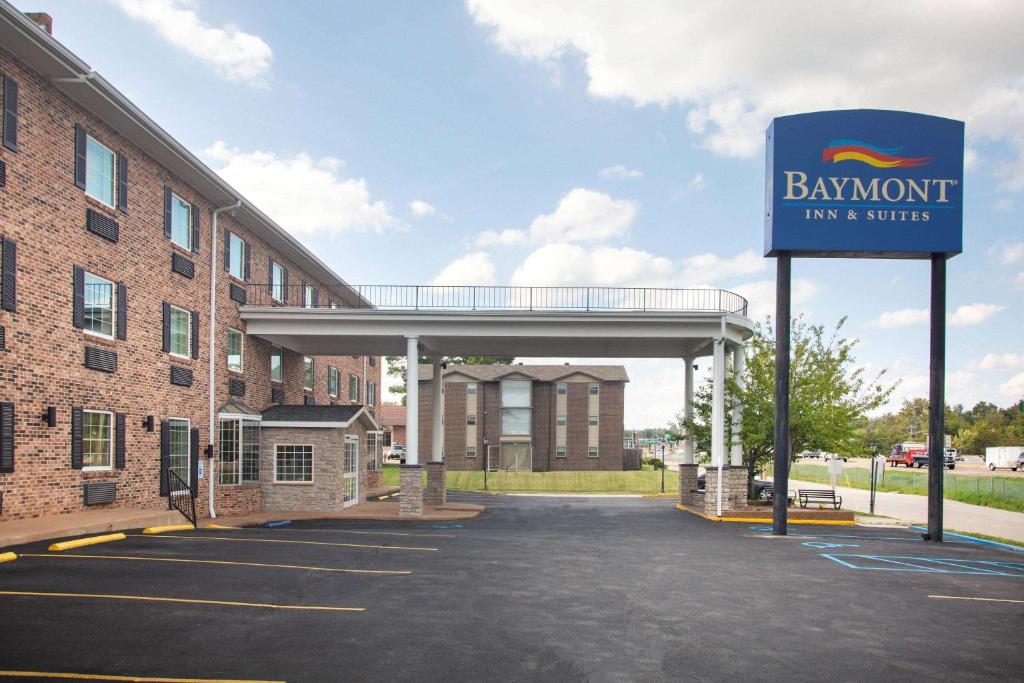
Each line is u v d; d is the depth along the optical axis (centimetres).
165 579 1128
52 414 1619
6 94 1504
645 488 5034
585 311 2516
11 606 936
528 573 1333
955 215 2044
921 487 4447
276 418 2581
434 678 745
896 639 941
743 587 1257
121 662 754
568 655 834
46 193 1622
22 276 1545
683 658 835
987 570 1497
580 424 6581
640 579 1308
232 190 2359
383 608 1023
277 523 2173
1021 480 4566
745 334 2738
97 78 1661
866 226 2048
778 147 2067
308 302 3428
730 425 2712
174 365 2150
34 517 1574
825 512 2505
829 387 2692
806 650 880
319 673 747
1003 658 869
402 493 2442
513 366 6700
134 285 1966
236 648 816
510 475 5812
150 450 2020
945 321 2080
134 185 1977
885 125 2059
